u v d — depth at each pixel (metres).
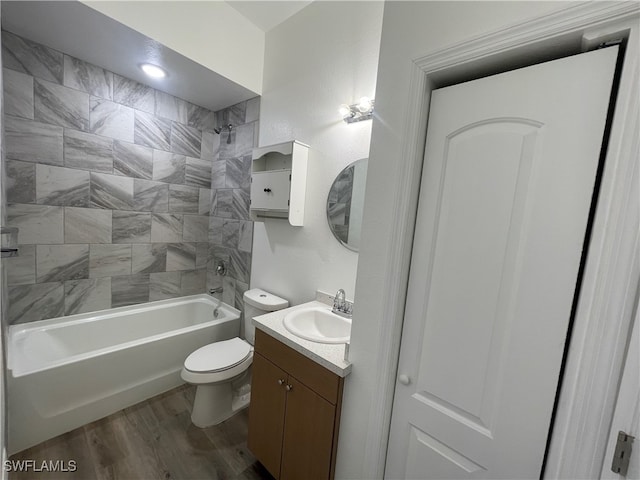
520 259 0.76
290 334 1.33
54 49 1.86
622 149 0.60
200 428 1.78
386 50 0.97
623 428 0.59
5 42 1.68
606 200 0.62
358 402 1.08
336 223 1.79
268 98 2.25
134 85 2.25
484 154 0.81
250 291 2.27
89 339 2.17
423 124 0.92
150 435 1.70
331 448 1.14
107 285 2.29
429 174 0.93
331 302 1.79
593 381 0.64
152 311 2.53
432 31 0.86
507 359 0.79
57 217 2.00
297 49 2.02
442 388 0.92
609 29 0.63
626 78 0.60
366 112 1.59
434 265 0.93
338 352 1.19
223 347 1.92
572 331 0.69
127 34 1.65
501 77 0.78
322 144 1.86
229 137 2.63
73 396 1.68
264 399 1.43
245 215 2.51
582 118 0.67
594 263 0.64
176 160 2.58
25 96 1.79
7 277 1.75
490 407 0.83
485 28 0.77
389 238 0.96
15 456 1.48
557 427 0.72
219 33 2.00
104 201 2.21
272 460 1.38
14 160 1.79
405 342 1.00
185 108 2.58
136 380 1.95
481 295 0.83
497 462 0.82
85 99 2.03
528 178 0.75
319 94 1.87
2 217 1.30
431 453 0.95
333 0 1.79
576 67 0.67
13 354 1.70
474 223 0.84
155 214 2.51
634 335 0.58
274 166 2.18
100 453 1.55
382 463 1.07
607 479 0.62
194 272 2.85
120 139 2.23
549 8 0.68
